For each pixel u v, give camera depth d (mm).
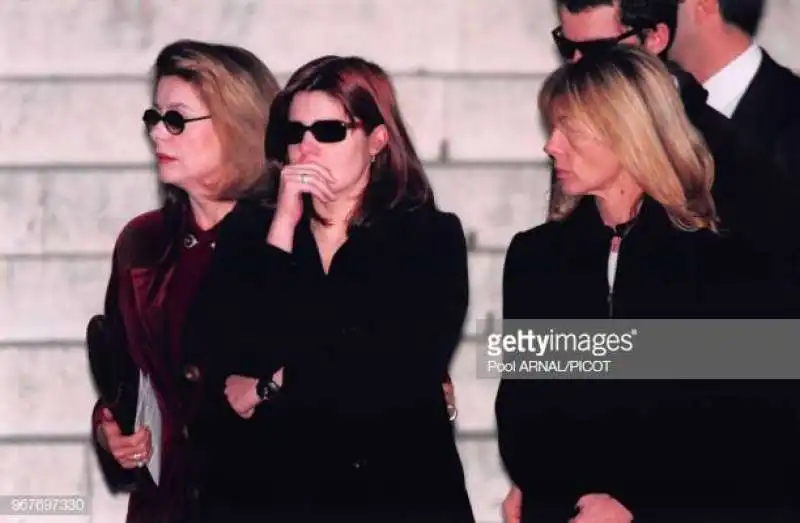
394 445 12586
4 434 14320
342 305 12500
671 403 12250
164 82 13680
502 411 12547
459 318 12711
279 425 12719
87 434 14297
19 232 14156
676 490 12211
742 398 12211
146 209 13961
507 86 13828
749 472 12180
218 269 12750
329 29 13844
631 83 12070
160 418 13578
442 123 13797
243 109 13500
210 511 13102
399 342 12500
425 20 13789
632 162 12094
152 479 13672
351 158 12789
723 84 13000
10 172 14125
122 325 13812
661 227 12234
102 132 14055
